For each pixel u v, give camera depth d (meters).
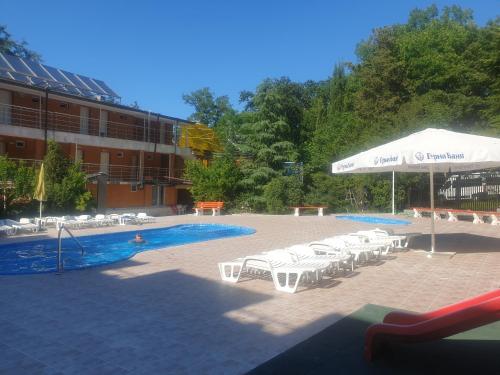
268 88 34.00
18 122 27.75
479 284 8.33
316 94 52.94
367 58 41.50
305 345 5.22
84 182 24.17
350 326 5.88
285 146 32.69
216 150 41.50
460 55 36.34
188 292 7.68
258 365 4.64
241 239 15.28
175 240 17.41
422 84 35.88
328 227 19.88
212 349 5.07
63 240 15.76
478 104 31.16
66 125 30.36
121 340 5.33
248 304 6.95
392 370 4.65
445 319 4.38
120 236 17.84
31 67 30.20
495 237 15.73
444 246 13.29
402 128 27.36
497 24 31.88
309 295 7.52
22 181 20.95
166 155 39.59
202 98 59.31
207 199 31.00
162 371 4.46
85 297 7.32
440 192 28.78
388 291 7.80
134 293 7.60
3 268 10.93
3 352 4.93
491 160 9.00
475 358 5.01
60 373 4.39
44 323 5.95
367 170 12.77
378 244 10.84
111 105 31.83
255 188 31.78
